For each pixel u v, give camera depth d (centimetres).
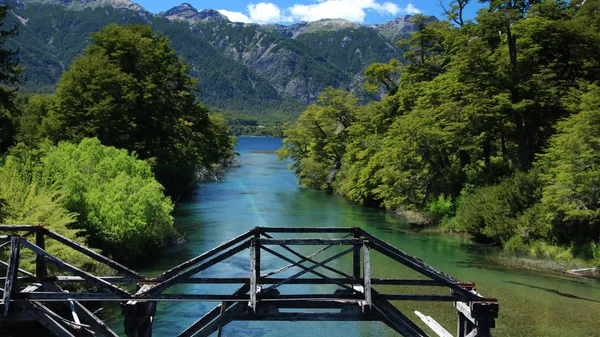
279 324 1653
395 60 5966
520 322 1689
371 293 1021
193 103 5981
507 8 3769
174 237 2795
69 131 3800
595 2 4356
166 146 4831
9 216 1633
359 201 4903
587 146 2589
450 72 4294
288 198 5084
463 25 5038
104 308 1673
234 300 975
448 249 2873
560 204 2575
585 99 2795
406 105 5091
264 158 12156
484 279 2256
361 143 5466
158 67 4950
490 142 3888
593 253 2458
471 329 1068
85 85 4059
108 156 3008
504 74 3556
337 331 1589
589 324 1672
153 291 969
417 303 1848
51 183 2206
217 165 8531
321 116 6444
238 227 3303
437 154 3975
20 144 2539
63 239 1056
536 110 3591
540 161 3134
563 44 3838
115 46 4597
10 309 980
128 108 4175
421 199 3897
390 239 3131
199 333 984
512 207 2978
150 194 2436
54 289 1116
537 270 2434
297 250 2731
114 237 2188
